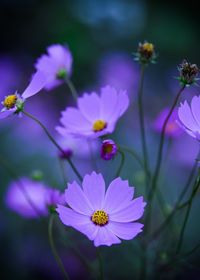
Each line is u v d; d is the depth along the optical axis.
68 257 0.96
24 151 1.22
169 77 1.57
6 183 1.12
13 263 0.99
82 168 1.06
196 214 0.99
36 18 1.71
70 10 1.68
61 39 1.64
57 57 0.77
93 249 0.90
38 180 0.83
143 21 1.69
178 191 1.03
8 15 1.71
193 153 1.09
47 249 0.98
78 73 1.57
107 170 1.07
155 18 1.70
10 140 1.27
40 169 1.15
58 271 0.97
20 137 1.28
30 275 0.97
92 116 0.71
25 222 1.03
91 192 0.61
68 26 1.65
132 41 1.67
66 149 0.73
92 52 1.60
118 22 1.67
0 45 1.71
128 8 1.69
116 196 0.61
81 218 0.60
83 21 1.66
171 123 0.81
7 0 1.70
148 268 0.70
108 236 0.58
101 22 1.66
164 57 1.65
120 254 0.78
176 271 0.69
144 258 0.69
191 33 1.69
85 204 0.60
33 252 0.99
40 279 0.97
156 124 0.82
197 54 1.67
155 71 1.60
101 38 1.65
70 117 0.71
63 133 0.68
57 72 0.77
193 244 0.94
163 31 1.67
